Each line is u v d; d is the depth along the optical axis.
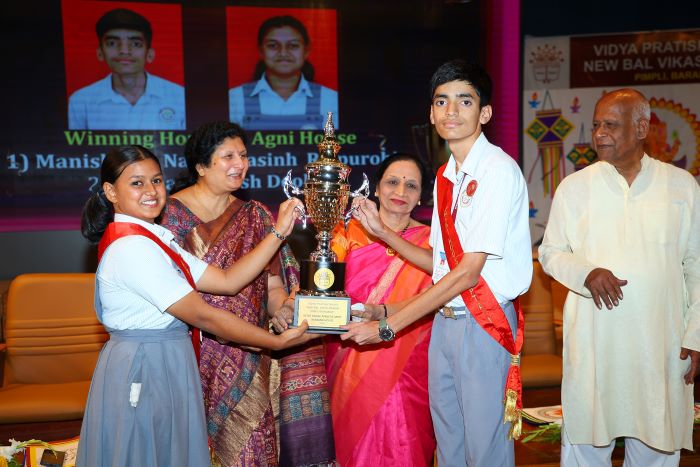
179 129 4.55
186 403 1.95
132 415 1.85
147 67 4.48
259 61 4.61
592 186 2.30
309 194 2.17
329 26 4.66
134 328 1.91
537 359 3.54
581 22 4.93
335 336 2.57
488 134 4.90
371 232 2.29
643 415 2.21
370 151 4.77
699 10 4.99
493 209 1.90
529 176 4.96
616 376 2.24
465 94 1.92
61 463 2.38
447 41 4.80
